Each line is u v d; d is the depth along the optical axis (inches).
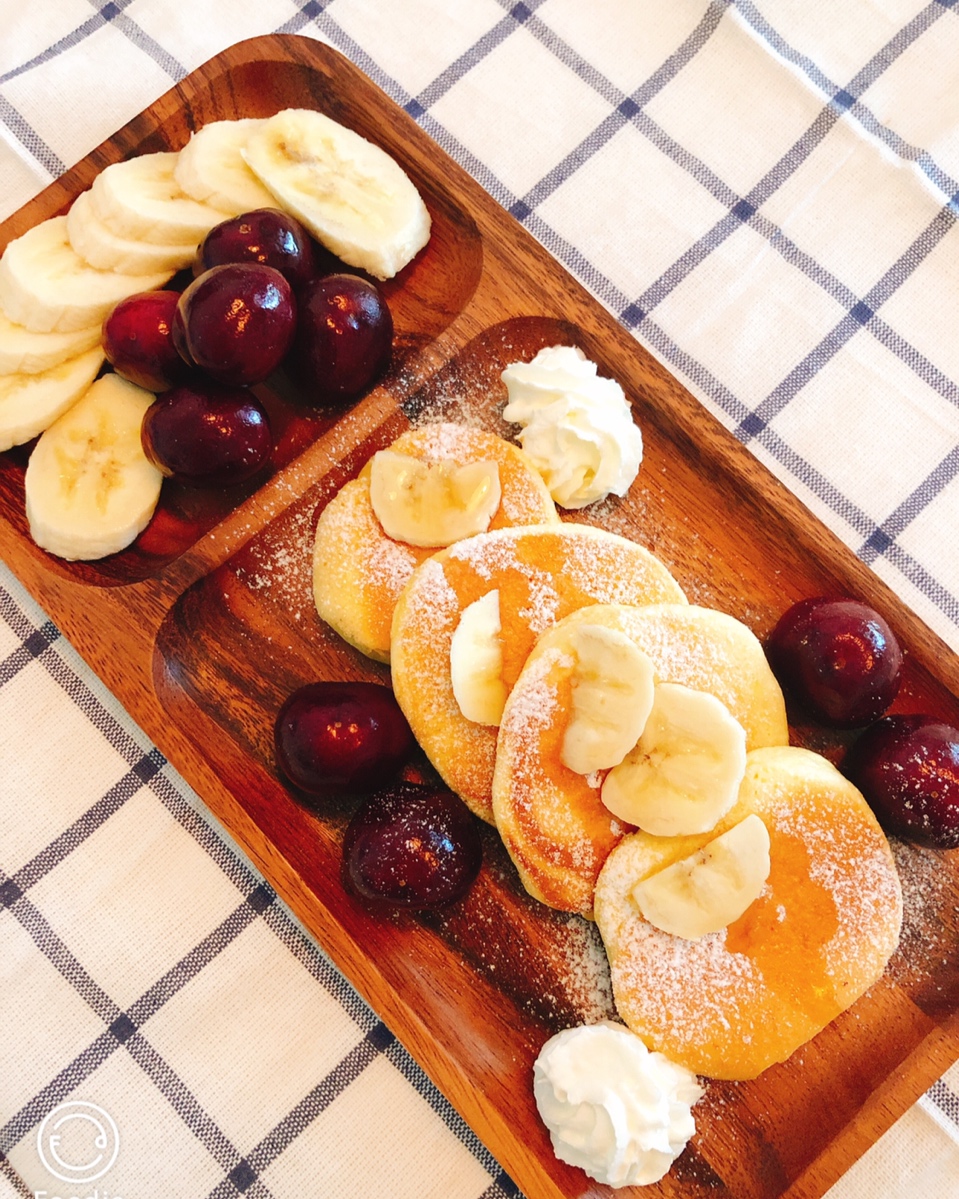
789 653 14.1
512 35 16.3
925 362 15.7
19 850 14.6
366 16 16.3
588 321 14.9
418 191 15.3
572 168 16.1
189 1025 14.3
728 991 13.4
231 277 13.7
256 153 14.8
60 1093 14.1
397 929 14.0
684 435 14.8
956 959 14.1
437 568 13.9
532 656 13.6
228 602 14.7
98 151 15.2
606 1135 13.1
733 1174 13.7
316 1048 14.3
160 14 16.3
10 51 16.2
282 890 13.7
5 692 14.9
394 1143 14.1
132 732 14.8
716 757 13.2
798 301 15.8
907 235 15.9
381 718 13.8
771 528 14.7
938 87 16.1
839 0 16.3
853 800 13.7
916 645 14.4
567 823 13.5
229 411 14.1
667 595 14.1
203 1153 14.1
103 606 14.3
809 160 16.1
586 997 14.0
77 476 14.6
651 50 16.3
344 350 14.3
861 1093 13.9
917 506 15.4
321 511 14.8
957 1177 14.1
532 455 14.7
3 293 14.6
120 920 14.5
